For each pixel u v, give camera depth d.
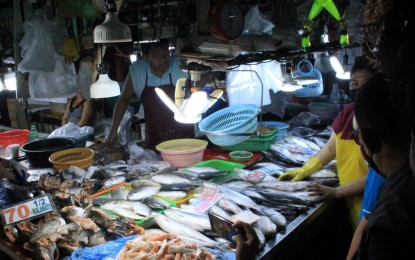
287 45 3.27
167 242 1.84
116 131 4.14
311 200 2.71
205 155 3.80
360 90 1.31
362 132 1.30
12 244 2.12
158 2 3.28
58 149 3.45
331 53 4.05
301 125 4.91
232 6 2.54
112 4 2.76
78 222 2.19
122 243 1.94
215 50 2.57
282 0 3.28
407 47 0.83
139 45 4.39
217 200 2.57
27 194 2.44
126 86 4.07
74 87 4.23
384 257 1.07
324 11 4.30
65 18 3.97
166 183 2.87
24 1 3.90
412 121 0.88
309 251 3.40
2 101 6.93
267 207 2.61
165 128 4.07
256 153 3.79
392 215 1.10
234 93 4.07
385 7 0.93
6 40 4.90
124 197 2.66
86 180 2.90
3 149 4.08
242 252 1.54
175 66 3.92
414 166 0.89
